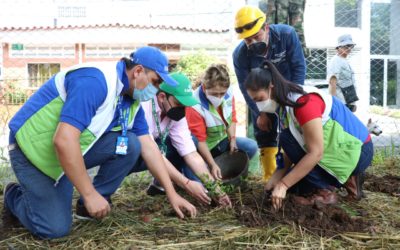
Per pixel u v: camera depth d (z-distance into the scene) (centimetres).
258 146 492
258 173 527
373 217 352
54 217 302
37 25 1549
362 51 1652
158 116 381
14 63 1347
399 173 529
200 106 419
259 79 341
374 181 454
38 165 296
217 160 443
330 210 335
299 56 466
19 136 296
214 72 408
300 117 341
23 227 330
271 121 468
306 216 332
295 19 584
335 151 363
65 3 1561
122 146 315
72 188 315
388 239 305
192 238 306
